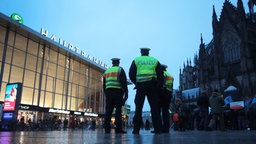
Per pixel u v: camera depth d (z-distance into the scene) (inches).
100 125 2199.8
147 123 1469.0
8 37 1457.9
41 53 1674.5
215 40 3080.7
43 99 1651.1
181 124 775.7
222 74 2940.5
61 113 1729.8
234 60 2829.7
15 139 160.7
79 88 2018.9
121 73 387.9
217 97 547.5
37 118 1557.6
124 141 144.6
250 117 737.6
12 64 1464.1
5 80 1422.2
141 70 328.5
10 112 985.5
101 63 2381.9
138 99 327.6
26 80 1544.0
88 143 128.6
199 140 146.7
